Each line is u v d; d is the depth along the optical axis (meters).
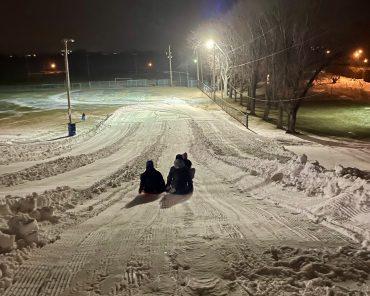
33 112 56.78
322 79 87.00
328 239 6.52
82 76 140.88
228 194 11.50
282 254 5.82
